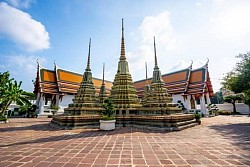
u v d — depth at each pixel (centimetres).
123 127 1484
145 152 624
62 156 577
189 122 1550
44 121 2247
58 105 3375
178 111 1669
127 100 1731
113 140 862
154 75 1753
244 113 4028
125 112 1653
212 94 3538
